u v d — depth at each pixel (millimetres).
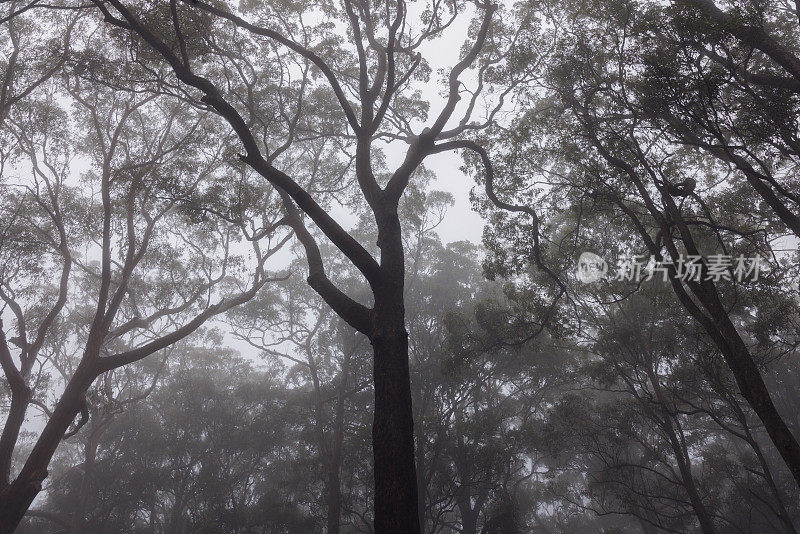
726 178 17969
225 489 28453
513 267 15094
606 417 21734
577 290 21156
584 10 13266
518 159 14445
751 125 11148
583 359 25125
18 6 17469
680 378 19484
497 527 22750
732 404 17375
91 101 20031
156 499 30328
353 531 28344
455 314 19141
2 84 16938
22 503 13117
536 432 25531
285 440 31562
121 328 18266
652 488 24453
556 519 38625
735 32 10031
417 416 24312
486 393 30000
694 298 19484
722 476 23672
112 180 16062
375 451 6727
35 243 18094
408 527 6066
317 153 22719
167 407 31531
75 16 17406
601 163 13789
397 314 7938
